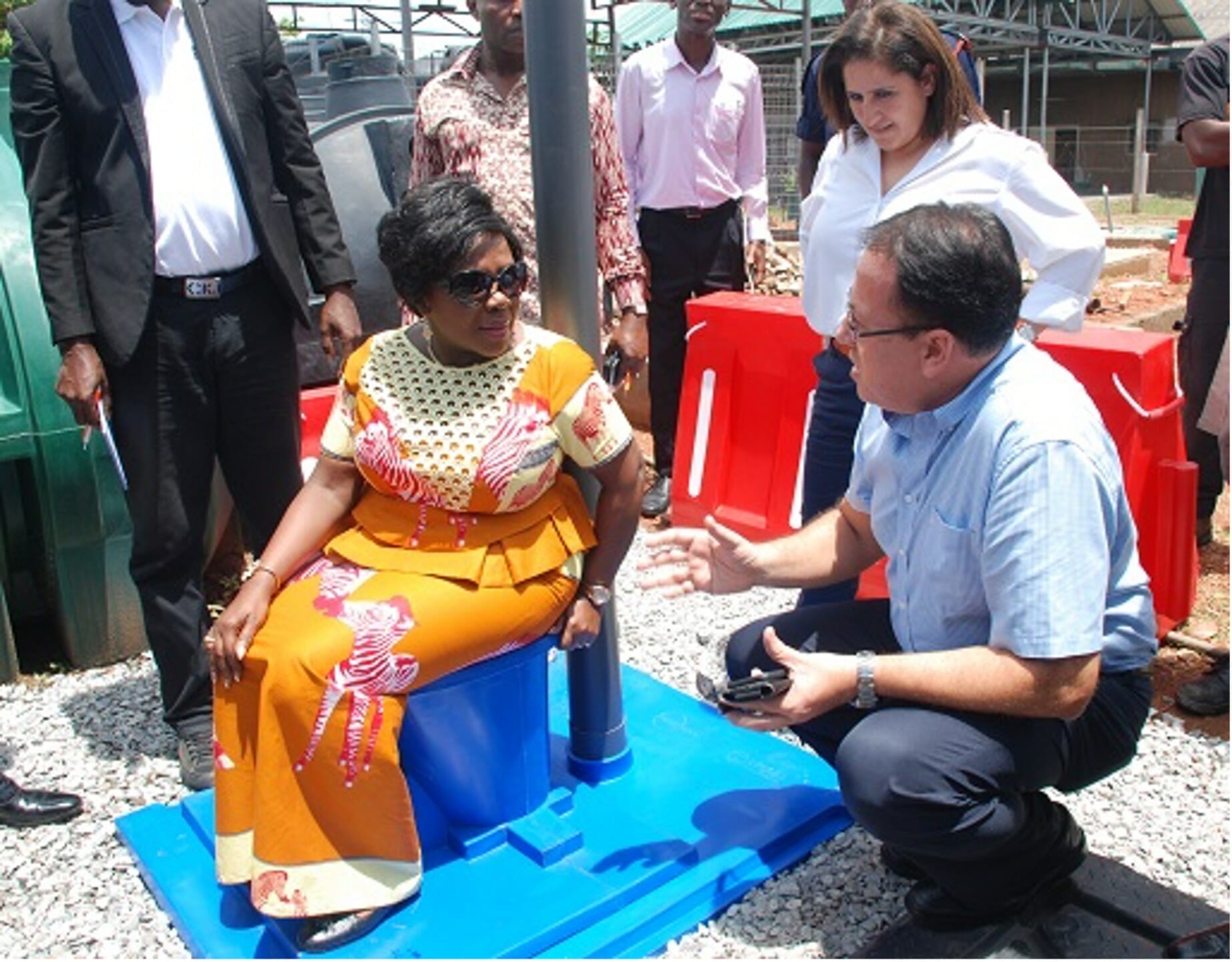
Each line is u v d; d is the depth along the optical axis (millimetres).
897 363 2236
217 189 3107
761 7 16781
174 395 3184
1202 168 4184
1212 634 3930
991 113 29562
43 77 2973
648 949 2541
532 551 2562
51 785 3340
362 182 5500
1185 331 4383
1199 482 4543
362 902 2447
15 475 4074
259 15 3203
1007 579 2199
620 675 3180
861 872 2785
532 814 2826
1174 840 2857
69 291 3043
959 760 2248
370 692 2381
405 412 2518
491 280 2383
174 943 2660
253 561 4918
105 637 4102
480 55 3863
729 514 4895
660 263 5379
